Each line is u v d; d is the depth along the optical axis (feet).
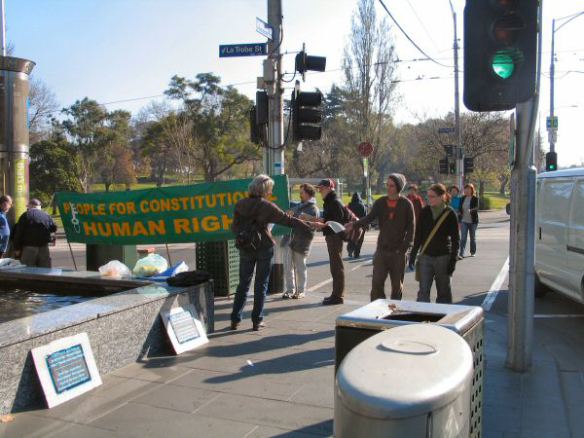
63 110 155.33
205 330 21.18
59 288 24.44
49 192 131.54
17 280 25.64
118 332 17.16
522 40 15.67
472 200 47.80
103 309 16.87
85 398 14.90
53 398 14.35
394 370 6.44
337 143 158.40
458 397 6.33
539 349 20.84
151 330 18.61
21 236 31.71
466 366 6.75
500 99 15.93
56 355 14.78
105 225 29.22
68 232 30.27
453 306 12.14
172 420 13.62
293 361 18.12
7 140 34.45
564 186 27.40
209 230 27.53
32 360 14.25
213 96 138.62
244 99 139.33
